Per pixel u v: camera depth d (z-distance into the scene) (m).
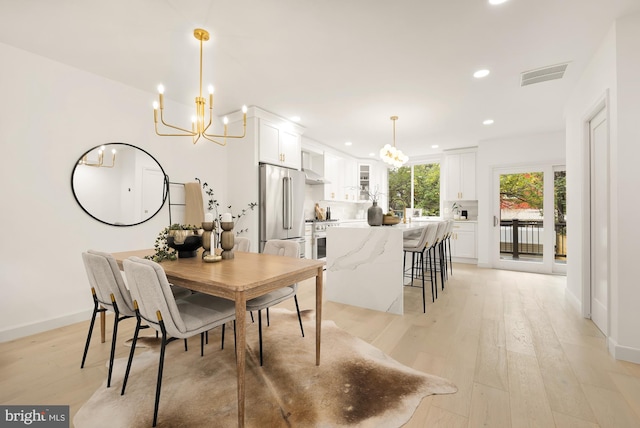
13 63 2.42
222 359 2.04
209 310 1.75
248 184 3.99
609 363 1.99
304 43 2.35
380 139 5.38
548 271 4.91
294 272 1.71
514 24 2.11
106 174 2.98
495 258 5.41
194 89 3.24
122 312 1.77
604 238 2.48
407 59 2.59
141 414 1.48
